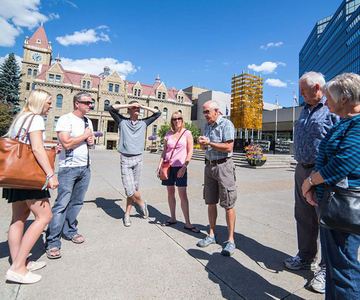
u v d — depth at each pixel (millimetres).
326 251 1498
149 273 2207
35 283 2000
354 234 1389
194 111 55875
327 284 1516
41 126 2031
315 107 2289
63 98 40906
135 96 46531
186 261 2469
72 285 1983
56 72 40562
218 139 2816
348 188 1364
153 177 8344
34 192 1992
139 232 3250
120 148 3498
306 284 2129
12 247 2125
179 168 3453
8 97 37250
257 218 4023
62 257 2486
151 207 4551
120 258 2490
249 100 24500
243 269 2346
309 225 2371
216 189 2945
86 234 3121
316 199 1674
